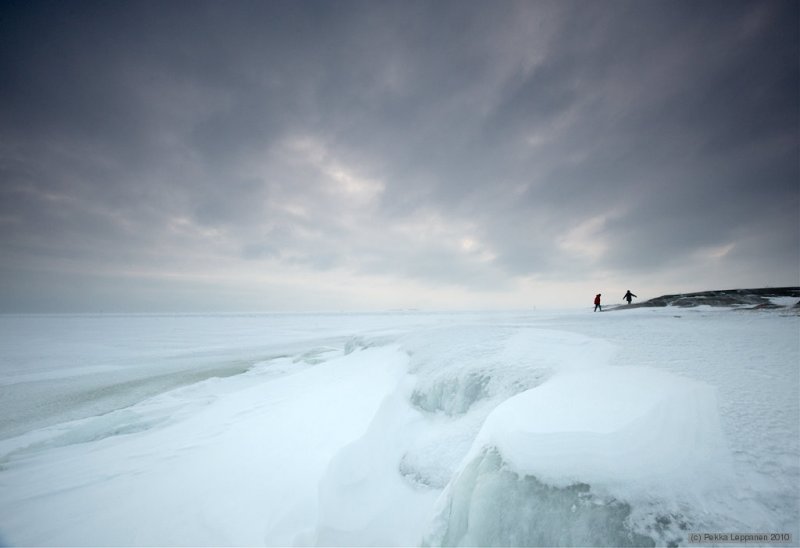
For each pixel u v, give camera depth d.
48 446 12.60
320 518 6.96
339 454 8.63
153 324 100.19
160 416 15.20
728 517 3.05
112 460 10.46
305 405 12.77
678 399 4.59
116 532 7.23
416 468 7.22
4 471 10.42
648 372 6.00
